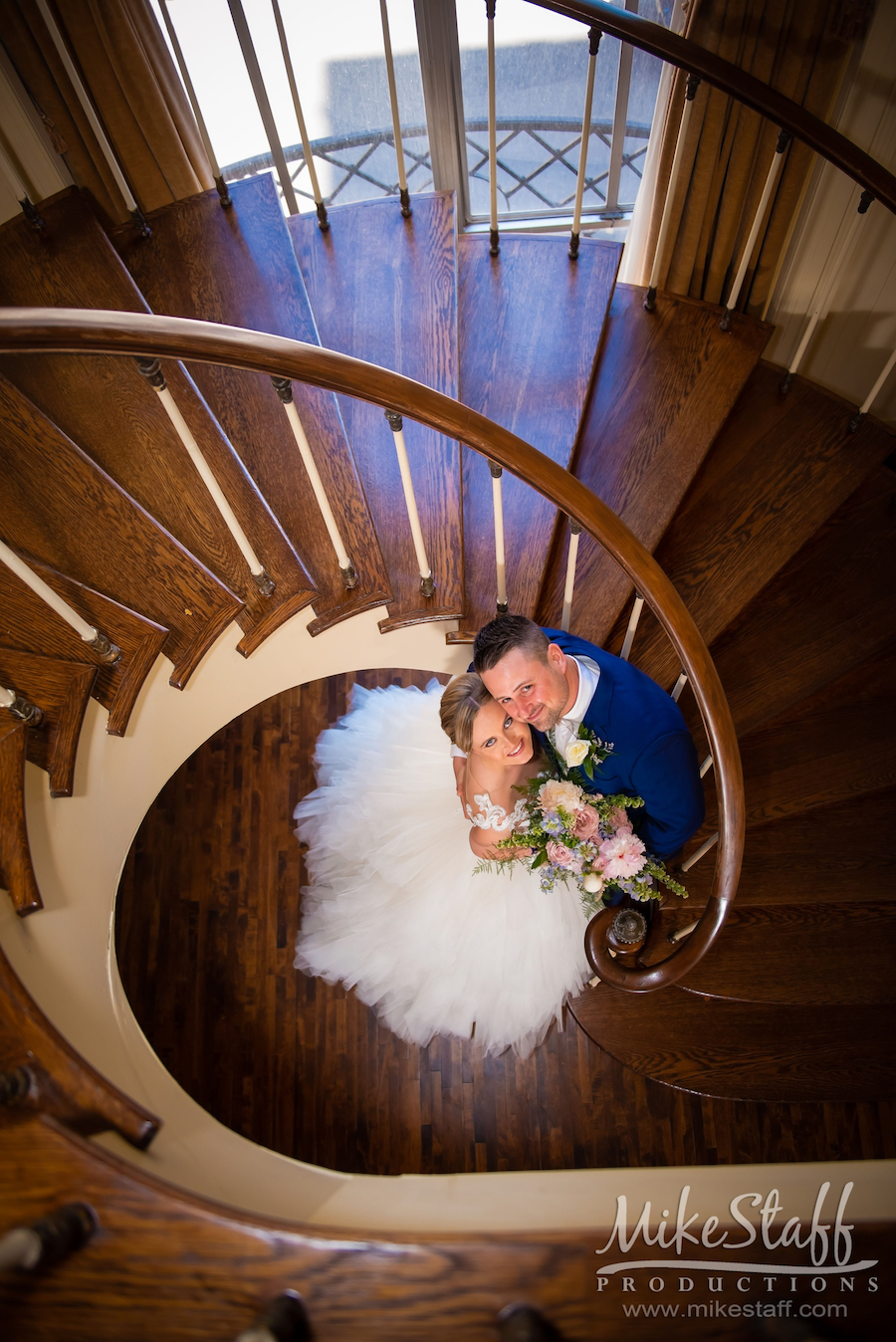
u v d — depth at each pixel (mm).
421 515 2596
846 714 2789
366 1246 1243
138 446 2449
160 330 1688
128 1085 1898
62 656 2119
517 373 2865
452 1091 3473
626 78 3148
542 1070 3475
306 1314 1197
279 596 2377
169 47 3000
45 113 2711
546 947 2875
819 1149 3316
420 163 3490
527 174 3502
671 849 2375
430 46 3029
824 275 3055
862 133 2754
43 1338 1176
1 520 2238
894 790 2719
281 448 2570
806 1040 2943
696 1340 1193
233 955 3684
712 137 2635
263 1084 3508
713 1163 3320
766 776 2695
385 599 2416
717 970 2588
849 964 2582
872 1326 1194
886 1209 1459
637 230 3127
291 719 4031
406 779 3100
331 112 3287
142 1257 1221
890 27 2506
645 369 2969
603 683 2176
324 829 3555
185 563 2297
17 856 1851
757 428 3014
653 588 2029
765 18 2480
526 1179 1885
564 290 3000
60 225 2697
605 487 2770
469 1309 1214
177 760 2484
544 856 2236
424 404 1882
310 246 3029
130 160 2881
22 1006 1518
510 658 2025
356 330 2848
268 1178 1819
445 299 2904
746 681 2725
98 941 2148
